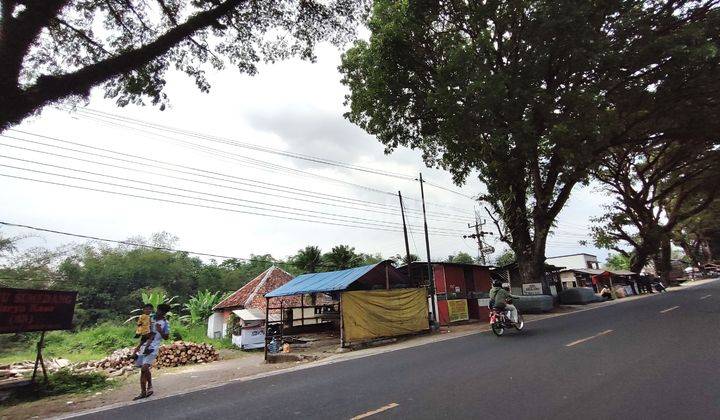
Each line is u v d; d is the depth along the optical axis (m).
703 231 68.19
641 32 16.47
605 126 16.97
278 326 20.17
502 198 24.58
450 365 8.57
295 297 26.64
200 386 9.63
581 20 14.91
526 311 23.28
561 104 17.28
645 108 20.09
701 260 87.25
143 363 8.90
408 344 14.33
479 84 15.44
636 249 46.81
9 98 5.83
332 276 18.56
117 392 9.92
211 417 6.14
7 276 40.88
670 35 16.12
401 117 23.02
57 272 49.28
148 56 7.12
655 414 4.63
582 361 7.73
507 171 22.41
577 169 20.19
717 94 18.31
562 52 17.02
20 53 5.89
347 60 22.42
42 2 6.03
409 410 5.45
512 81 16.23
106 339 22.23
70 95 6.47
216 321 33.06
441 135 21.41
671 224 42.00
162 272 59.50
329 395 6.80
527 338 11.75
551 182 22.77
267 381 9.09
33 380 10.16
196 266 69.00
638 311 16.81
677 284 51.59
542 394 5.71
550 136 16.45
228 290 66.25
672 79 17.61
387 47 19.12
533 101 16.22
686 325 11.22
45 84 6.19
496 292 13.59
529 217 24.47
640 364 7.10
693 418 4.43
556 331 12.66
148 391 8.95
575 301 30.91
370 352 13.05
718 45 16.16
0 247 36.19
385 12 19.19
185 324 37.16
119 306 51.75
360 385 7.39
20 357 19.23
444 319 21.86
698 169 35.69
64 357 18.84
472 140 18.53
